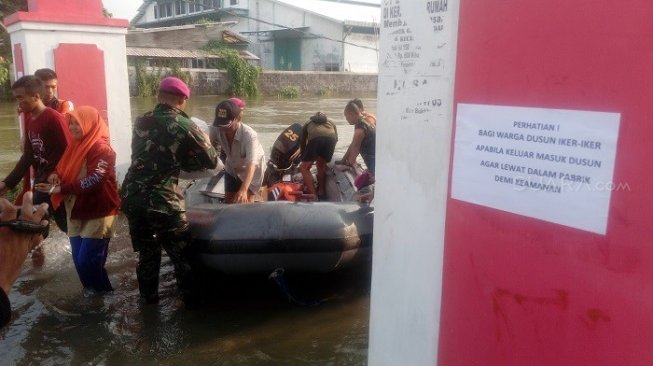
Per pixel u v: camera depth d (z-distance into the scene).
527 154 1.56
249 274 3.97
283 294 4.22
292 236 3.80
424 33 1.84
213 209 4.06
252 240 3.79
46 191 3.77
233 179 4.94
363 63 34.59
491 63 1.62
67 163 3.88
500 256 1.67
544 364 1.59
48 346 3.39
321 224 3.86
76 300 4.03
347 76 31.09
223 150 4.95
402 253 2.04
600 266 1.44
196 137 3.69
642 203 1.34
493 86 1.62
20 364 3.19
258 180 4.99
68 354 3.30
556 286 1.54
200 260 3.92
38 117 4.34
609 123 1.37
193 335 3.56
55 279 4.38
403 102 1.95
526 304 1.62
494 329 1.72
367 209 4.19
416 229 1.97
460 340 1.83
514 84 1.56
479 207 1.71
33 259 4.76
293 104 24.06
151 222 3.70
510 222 1.63
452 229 1.82
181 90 3.70
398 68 1.96
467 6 1.67
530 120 1.53
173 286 4.34
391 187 2.05
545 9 1.47
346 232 3.90
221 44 29.86
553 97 1.48
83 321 3.72
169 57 26.61
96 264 4.05
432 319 1.95
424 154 1.90
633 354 1.39
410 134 1.94
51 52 5.92
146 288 3.95
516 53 1.55
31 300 4.01
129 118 6.40
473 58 1.67
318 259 3.90
